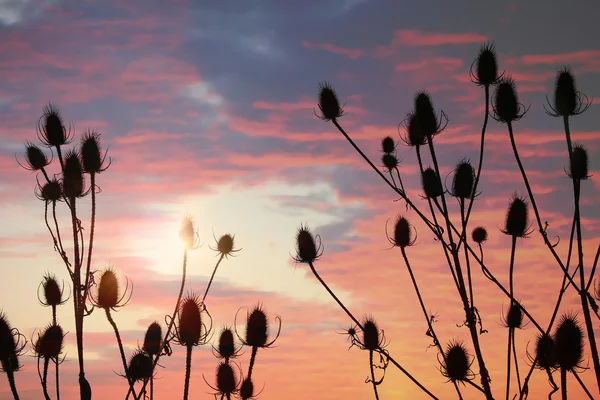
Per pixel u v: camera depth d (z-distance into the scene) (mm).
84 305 11773
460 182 12258
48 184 12961
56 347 11820
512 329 12289
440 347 12172
